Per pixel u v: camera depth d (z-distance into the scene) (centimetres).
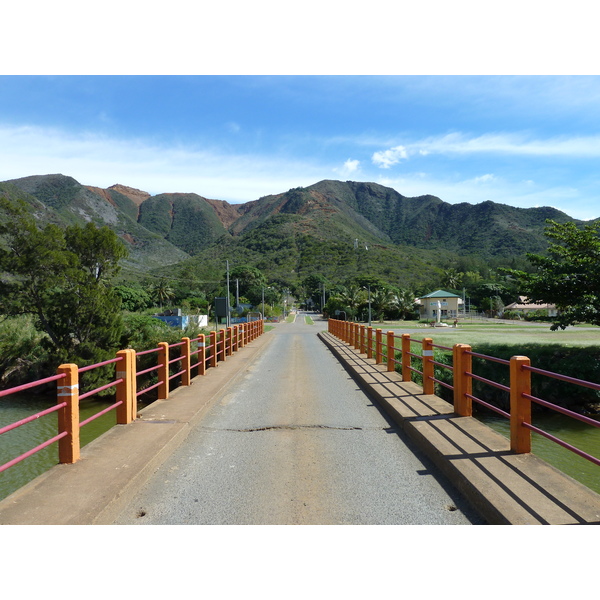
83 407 2262
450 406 785
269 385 1166
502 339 3094
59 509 395
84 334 2817
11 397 2616
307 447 626
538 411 1725
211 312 8225
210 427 738
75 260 2842
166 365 897
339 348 2120
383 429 714
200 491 473
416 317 8550
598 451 1148
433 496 455
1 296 2723
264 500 450
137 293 8731
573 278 2067
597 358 1992
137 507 436
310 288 14425
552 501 399
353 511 425
